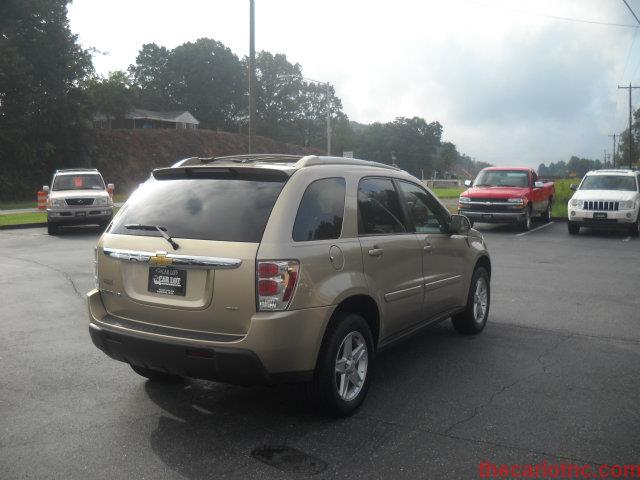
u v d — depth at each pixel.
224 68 106.00
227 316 3.98
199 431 4.18
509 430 4.19
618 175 19.22
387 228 5.12
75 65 43.78
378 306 4.80
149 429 4.21
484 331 6.96
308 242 4.19
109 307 4.54
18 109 41.16
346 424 4.30
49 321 7.30
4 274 10.70
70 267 11.55
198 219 4.22
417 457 3.79
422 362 5.75
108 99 68.81
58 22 42.84
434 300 5.77
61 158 45.47
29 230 19.95
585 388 5.04
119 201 34.69
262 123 105.62
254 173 4.35
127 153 55.56
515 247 15.30
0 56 38.72
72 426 4.25
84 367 5.55
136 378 5.27
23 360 5.76
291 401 4.75
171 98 105.62
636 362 5.77
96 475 3.55
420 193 5.86
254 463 3.71
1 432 4.14
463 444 3.97
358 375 4.57
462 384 5.14
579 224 18.16
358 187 4.88
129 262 4.36
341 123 119.88
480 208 19.23
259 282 3.92
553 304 8.45
